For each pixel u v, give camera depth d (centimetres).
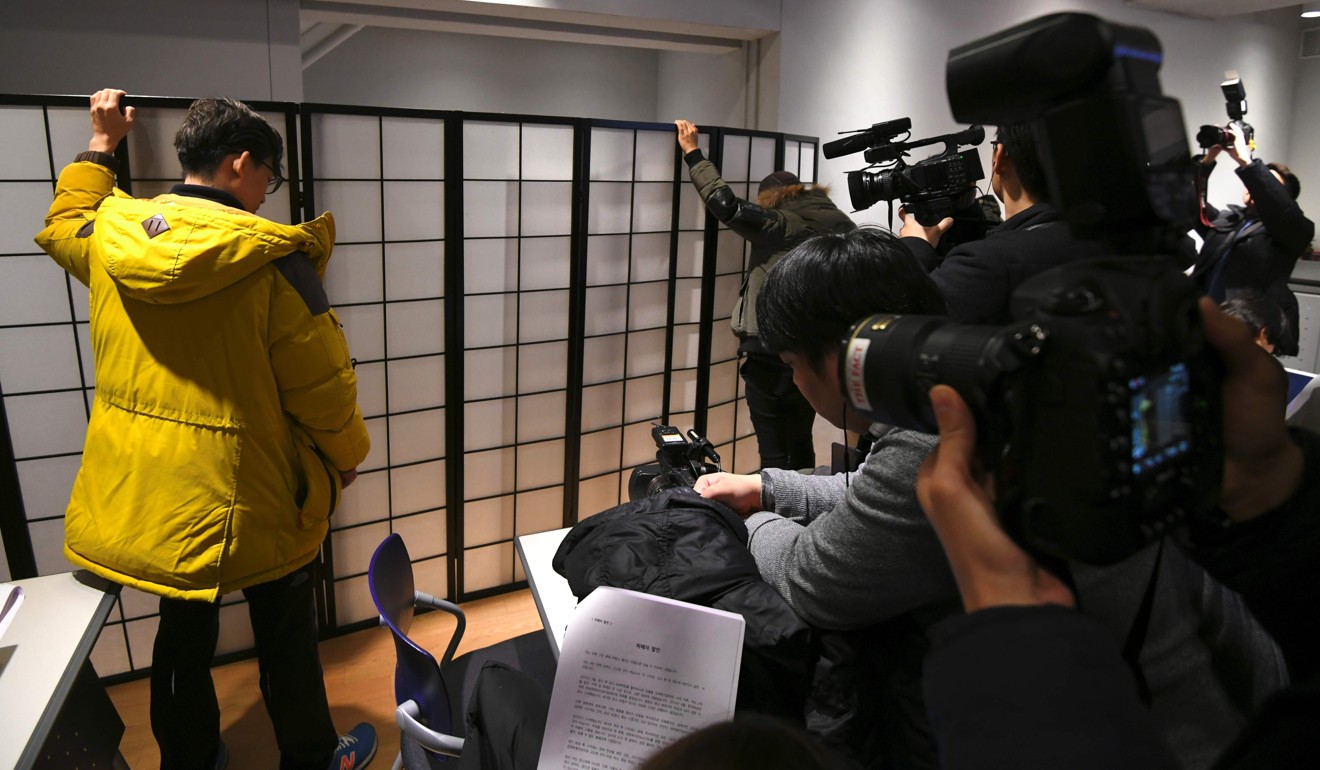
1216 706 77
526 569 161
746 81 422
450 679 173
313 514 192
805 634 92
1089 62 49
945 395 51
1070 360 46
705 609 95
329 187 239
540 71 573
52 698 134
